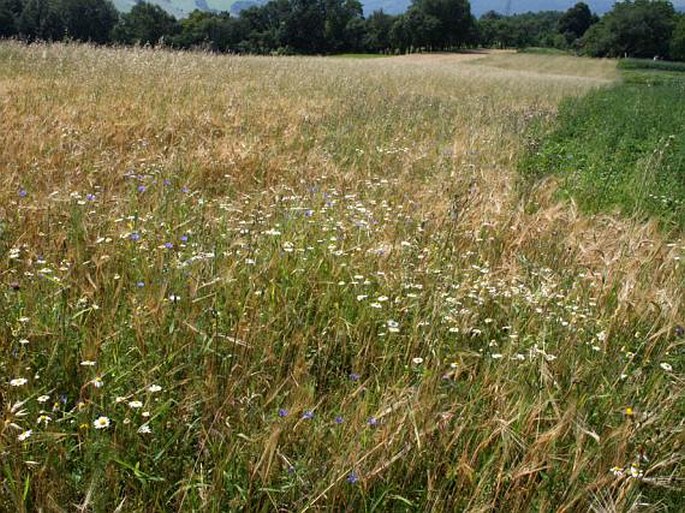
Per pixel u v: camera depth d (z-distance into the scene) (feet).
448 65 125.70
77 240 12.77
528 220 18.44
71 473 7.19
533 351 9.84
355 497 7.07
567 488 7.35
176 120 29.25
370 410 8.67
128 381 8.52
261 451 7.47
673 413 9.21
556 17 456.04
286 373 9.62
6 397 8.03
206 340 9.36
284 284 11.73
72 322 9.54
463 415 8.43
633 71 177.06
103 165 20.17
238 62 60.75
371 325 10.86
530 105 53.78
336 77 57.67
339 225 15.28
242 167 22.82
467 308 11.66
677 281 13.97
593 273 13.99
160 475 7.27
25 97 29.76
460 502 7.26
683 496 7.89
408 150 28.30
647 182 23.56
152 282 10.96
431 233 15.96
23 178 17.72
